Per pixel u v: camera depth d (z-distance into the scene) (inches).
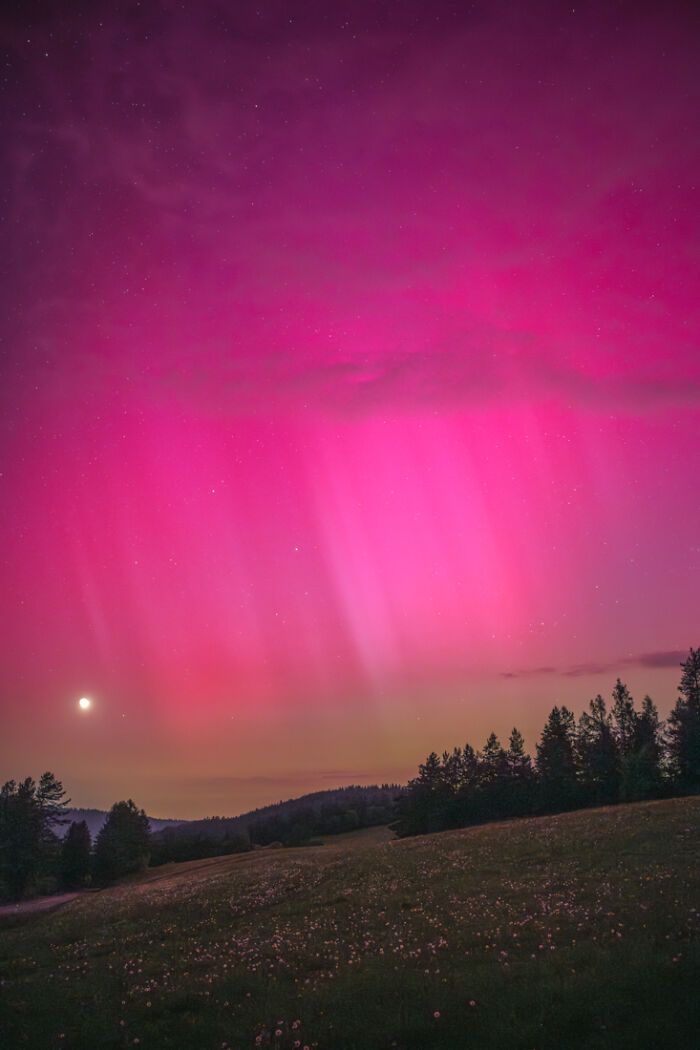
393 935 749.3
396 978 555.5
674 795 3070.9
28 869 3425.2
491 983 502.0
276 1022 478.6
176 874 2583.7
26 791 3646.7
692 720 3161.9
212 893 1350.9
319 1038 437.1
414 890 1047.0
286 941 796.0
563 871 1029.2
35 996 634.2
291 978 619.8
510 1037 397.1
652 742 3314.5
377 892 1074.1
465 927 737.6
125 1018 532.7
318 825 4953.3
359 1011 480.1
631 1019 401.4
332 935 803.4
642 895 770.2
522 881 991.6
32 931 1235.2
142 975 701.3
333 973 612.1
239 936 875.4
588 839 1312.7
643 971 474.3
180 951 824.9
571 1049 374.9
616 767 3324.3
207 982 622.8
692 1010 402.9
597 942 589.0
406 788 3782.0
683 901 709.3
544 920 708.0
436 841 1756.9
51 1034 502.3
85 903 1726.1
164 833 5137.8
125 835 3764.8
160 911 1205.7
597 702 3690.9
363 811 5418.3
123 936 1000.2
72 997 622.5
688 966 476.4
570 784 3420.3
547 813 3420.3
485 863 1220.5
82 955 884.0
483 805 3553.2
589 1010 419.8
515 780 3548.2
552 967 526.9
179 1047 453.7
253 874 1603.1
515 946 621.9
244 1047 438.3
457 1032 419.5
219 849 4291.3
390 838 4035.4
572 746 3602.4
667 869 925.8
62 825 3725.4
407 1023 438.3
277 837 5329.7
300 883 1302.9
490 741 3693.4
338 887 1185.4
